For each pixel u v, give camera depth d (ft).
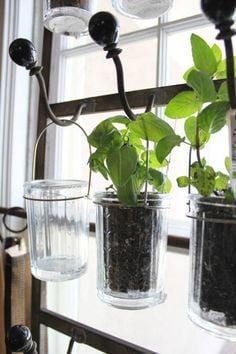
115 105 1.85
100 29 1.14
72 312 2.47
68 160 2.62
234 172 1.01
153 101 1.70
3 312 2.16
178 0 2.15
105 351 1.87
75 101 2.02
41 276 1.68
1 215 2.63
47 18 1.68
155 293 1.35
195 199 1.10
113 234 1.30
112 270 1.31
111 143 1.27
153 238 1.33
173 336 2.06
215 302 1.03
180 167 1.98
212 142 1.81
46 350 2.25
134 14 1.58
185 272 2.02
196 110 1.25
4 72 2.56
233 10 0.84
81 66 2.61
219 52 1.36
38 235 1.72
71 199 1.67
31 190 1.69
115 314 2.29
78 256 1.75
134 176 1.28
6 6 2.54
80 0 1.63
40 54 2.63
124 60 2.36
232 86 0.95
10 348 1.52
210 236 1.04
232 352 1.83
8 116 2.59
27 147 2.70
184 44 2.10
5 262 2.22
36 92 2.71
